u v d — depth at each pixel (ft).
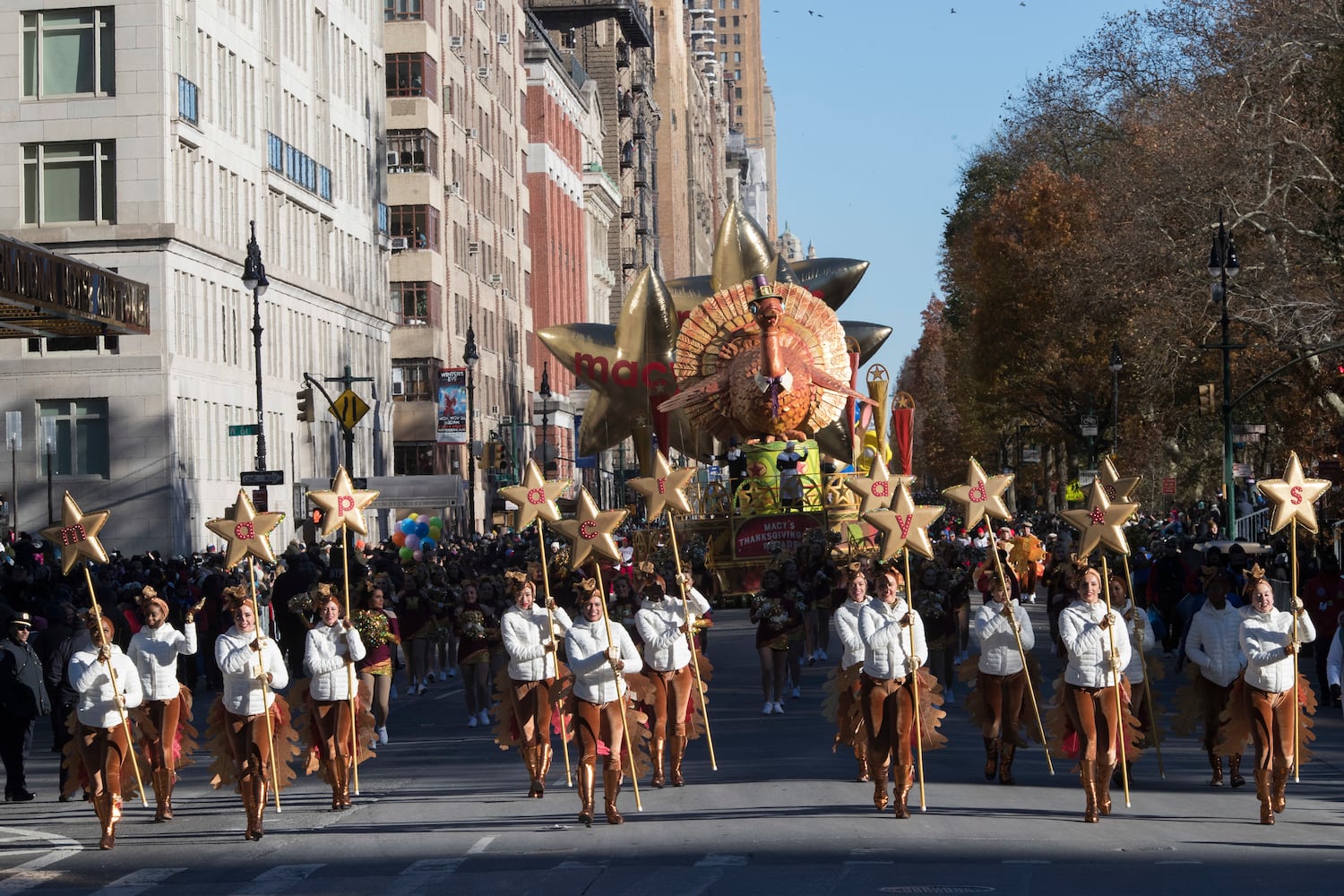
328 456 249.55
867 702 60.44
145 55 188.65
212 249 201.87
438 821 62.34
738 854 53.06
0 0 189.06
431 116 297.94
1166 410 250.98
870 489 63.57
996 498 66.28
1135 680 64.64
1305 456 212.43
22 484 189.26
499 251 358.02
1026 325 262.47
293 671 103.40
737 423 187.62
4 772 82.23
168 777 64.64
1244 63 194.70
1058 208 260.01
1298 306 187.01
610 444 204.23
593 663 59.88
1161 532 173.47
